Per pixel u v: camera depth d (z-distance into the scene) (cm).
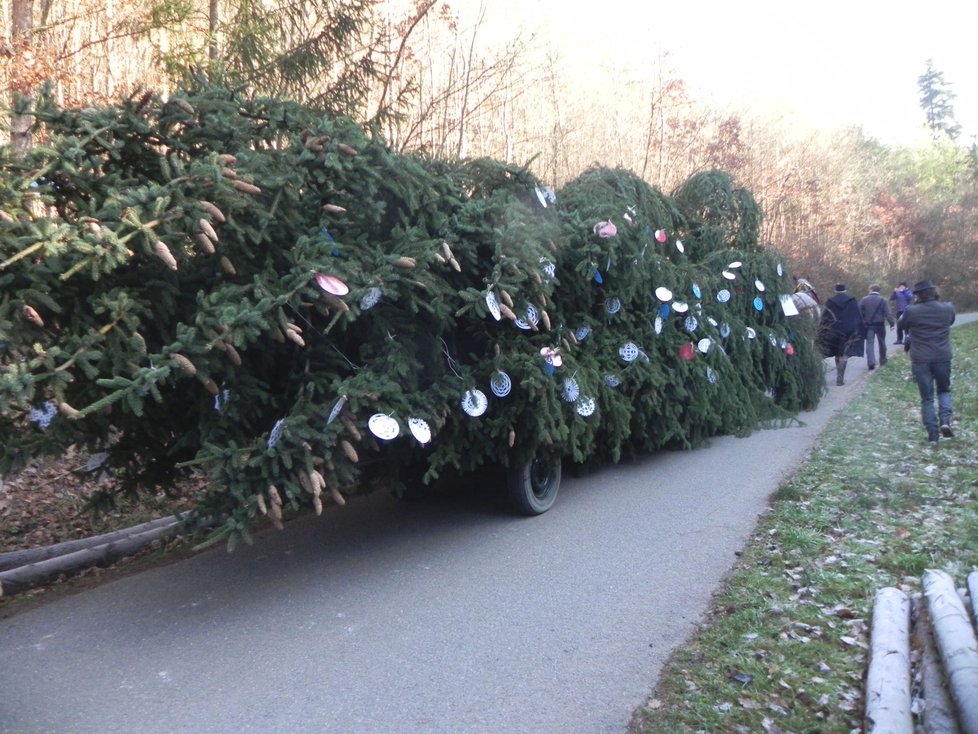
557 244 741
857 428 1107
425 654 471
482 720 397
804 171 3250
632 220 865
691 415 995
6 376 412
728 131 2211
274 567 632
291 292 513
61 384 436
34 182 477
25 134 591
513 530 711
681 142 2170
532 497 745
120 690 436
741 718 388
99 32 1123
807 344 1303
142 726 398
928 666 414
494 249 650
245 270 543
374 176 579
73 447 544
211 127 555
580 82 2044
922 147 5950
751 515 727
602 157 2039
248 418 555
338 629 511
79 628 522
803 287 1468
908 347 995
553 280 715
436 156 716
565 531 703
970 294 4791
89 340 452
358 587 582
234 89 596
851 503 736
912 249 4650
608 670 445
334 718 403
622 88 2159
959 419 1094
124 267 496
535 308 685
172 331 521
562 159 1731
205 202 482
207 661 469
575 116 1905
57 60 1000
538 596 555
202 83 607
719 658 449
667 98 2131
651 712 395
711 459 977
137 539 712
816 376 1320
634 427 907
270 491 505
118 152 522
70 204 496
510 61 1300
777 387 1254
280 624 520
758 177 2812
